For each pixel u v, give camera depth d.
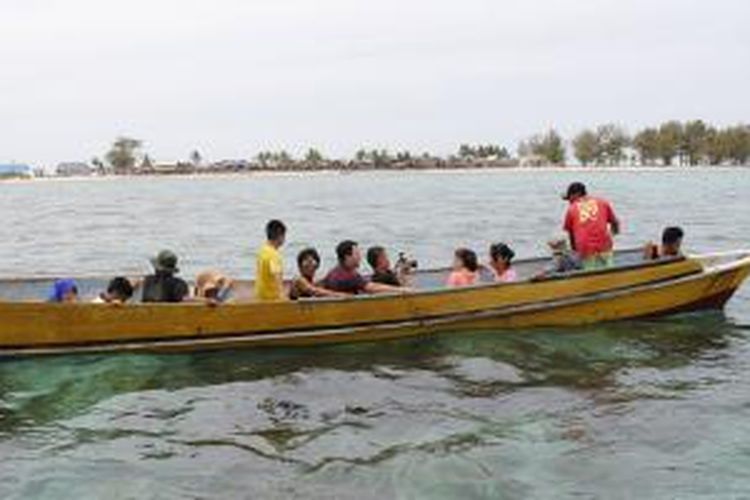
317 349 13.62
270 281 13.75
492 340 14.15
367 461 9.39
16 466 9.32
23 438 10.12
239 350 13.33
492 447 9.73
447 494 8.66
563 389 11.80
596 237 15.52
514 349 13.71
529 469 9.19
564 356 13.36
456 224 43.38
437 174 199.62
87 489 8.79
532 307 14.54
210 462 9.40
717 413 10.73
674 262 15.35
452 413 10.85
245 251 32.22
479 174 192.00
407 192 89.94
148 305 12.83
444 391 11.74
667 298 15.38
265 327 13.32
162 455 9.60
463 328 14.25
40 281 15.30
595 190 83.44
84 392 11.69
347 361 13.13
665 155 192.38
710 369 12.73
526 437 10.02
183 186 136.12
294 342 13.51
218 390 11.79
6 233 41.97
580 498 8.54
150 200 80.75
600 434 10.09
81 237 39.38
